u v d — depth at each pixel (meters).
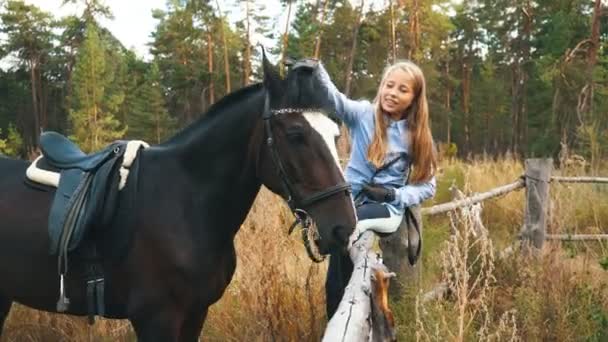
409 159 3.08
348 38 36.97
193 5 40.34
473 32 46.56
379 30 34.38
